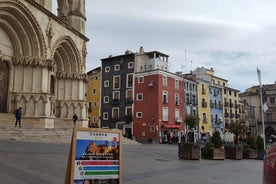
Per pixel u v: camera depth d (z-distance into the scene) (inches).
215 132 909.2
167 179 451.8
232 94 3316.9
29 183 348.8
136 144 1476.4
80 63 1502.2
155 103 2322.8
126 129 2447.1
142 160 684.7
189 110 2637.8
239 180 490.6
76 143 253.8
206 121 2834.6
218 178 499.5
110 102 2576.3
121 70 2554.1
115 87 2566.4
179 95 2539.4
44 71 1187.9
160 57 2600.9
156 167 582.2
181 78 2583.7
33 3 1139.9
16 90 1155.9
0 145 683.4
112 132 271.3
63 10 1525.6
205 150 883.4
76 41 1472.7
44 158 558.3
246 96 3865.7
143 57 2554.1
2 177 365.1
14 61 1160.8
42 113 1159.6
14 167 439.2
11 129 917.8
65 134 1073.5
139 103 2404.0
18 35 1161.4
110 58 2620.6
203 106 2827.3
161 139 2279.8
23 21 1129.4
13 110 1144.2
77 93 1473.9
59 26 1322.6
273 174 158.2
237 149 956.0
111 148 268.7
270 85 3804.1
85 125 1472.7
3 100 1132.5
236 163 803.4
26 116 1136.8
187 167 622.2
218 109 3043.8
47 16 1235.2
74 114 1445.6
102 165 261.9
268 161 167.3
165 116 2356.1
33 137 934.4
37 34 1179.9
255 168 691.4
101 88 2657.5
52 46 1266.0
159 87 2337.6
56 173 423.2
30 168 444.1
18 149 653.3
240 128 2454.5
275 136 193.8
